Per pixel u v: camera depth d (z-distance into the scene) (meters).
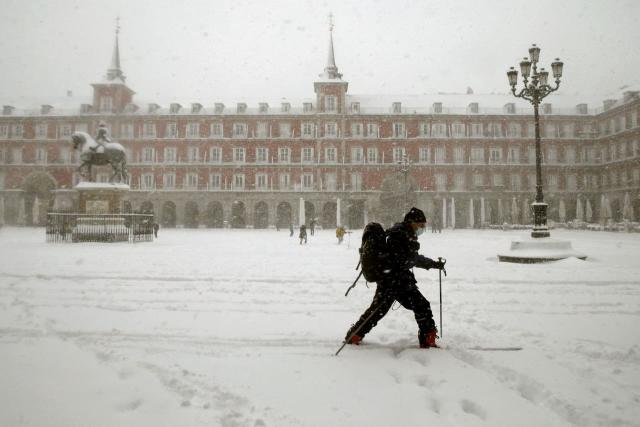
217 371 4.52
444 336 5.93
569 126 72.94
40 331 6.03
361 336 5.45
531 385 4.32
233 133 73.50
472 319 6.92
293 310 7.54
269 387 4.12
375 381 4.28
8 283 10.13
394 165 71.62
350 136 72.56
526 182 71.94
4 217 73.19
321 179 71.81
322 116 72.19
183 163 73.06
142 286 9.91
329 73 74.69
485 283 10.78
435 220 56.94
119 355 5.02
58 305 7.79
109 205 27.27
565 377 4.45
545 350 5.33
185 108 76.69
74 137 27.64
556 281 11.07
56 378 4.32
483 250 22.58
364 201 71.88
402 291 5.31
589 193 72.25
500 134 72.56
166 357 4.97
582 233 47.09
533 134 72.25
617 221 69.00
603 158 71.38
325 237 39.19
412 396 3.95
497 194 71.12
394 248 5.32
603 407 3.79
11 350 5.16
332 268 13.70
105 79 77.06
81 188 26.95
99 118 73.94
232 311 7.43
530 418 3.59
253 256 18.08
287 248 23.67
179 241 30.62
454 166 71.62
